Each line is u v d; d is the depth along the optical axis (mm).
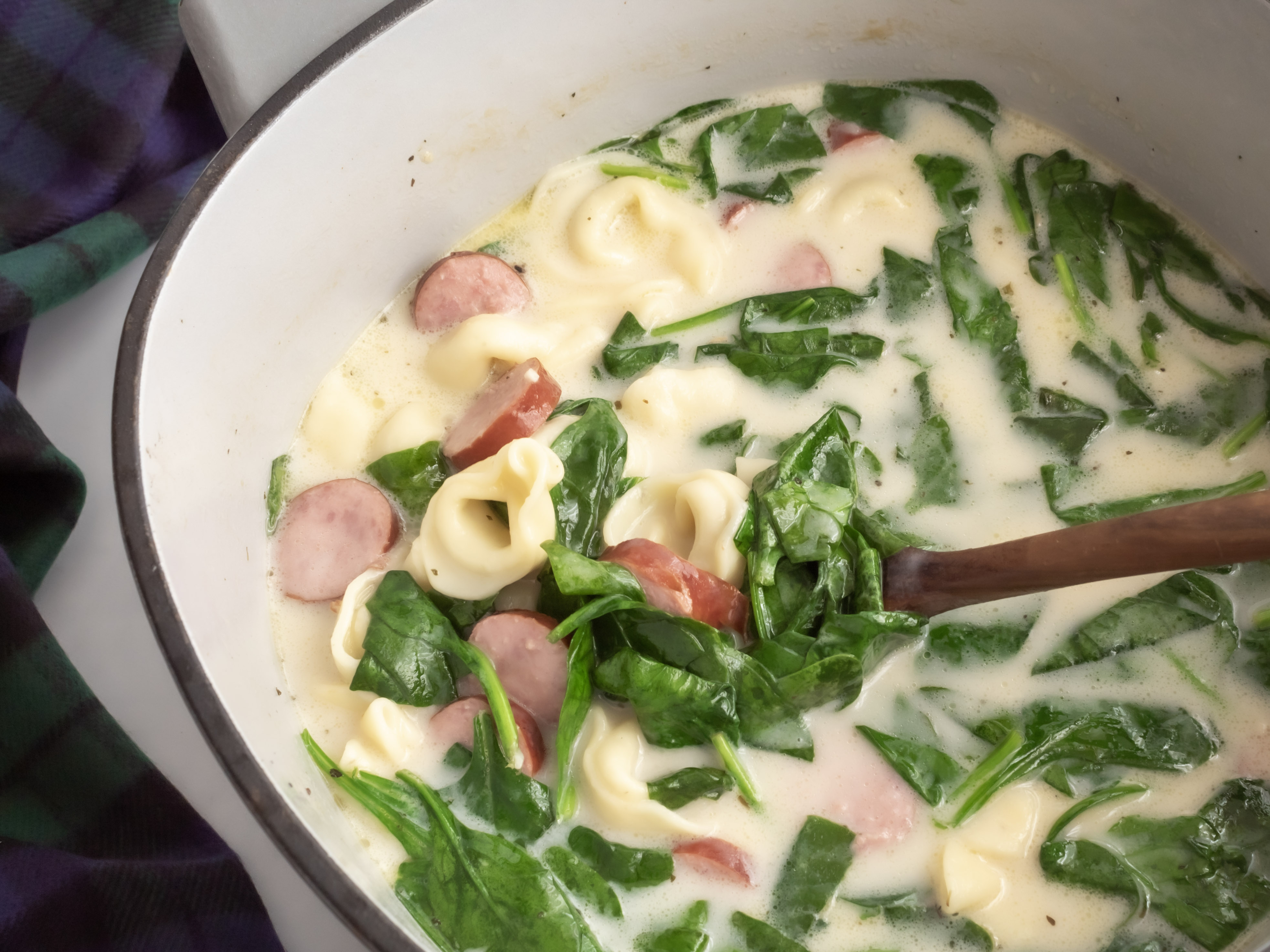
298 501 351
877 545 322
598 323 376
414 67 346
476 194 386
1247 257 370
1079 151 392
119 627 377
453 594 324
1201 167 368
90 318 411
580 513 335
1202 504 270
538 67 370
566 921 284
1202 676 316
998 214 384
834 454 337
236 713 291
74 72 415
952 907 289
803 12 382
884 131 398
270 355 348
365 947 336
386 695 315
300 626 342
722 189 394
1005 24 376
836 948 290
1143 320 365
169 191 418
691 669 301
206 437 322
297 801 288
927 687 317
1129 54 364
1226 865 293
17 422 363
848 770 307
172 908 337
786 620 313
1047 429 350
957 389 357
